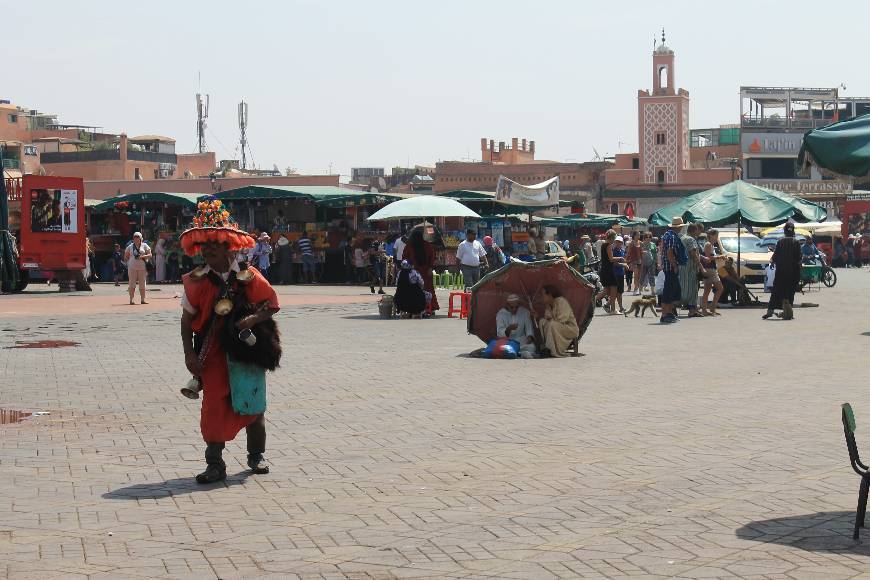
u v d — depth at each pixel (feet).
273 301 25.61
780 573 18.06
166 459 28.12
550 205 128.67
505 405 36.88
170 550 19.71
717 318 78.64
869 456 27.84
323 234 143.02
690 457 27.81
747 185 92.07
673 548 19.58
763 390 40.22
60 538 20.53
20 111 340.18
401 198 143.54
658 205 313.73
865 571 18.12
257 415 25.86
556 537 20.36
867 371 45.83
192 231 25.27
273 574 18.24
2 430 32.42
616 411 35.45
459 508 22.66
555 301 52.13
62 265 115.75
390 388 41.24
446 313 84.23
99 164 318.45
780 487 24.34
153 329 69.51
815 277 119.44
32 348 57.21
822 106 328.08
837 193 308.40
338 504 23.11
